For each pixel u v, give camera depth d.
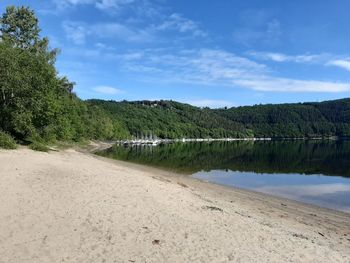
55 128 47.16
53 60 46.72
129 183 20.27
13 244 10.23
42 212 13.14
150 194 17.69
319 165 49.66
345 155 68.56
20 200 14.34
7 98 38.16
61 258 9.59
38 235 11.02
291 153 75.62
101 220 12.80
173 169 42.69
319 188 30.92
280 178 36.66
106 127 109.81
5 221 11.92
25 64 40.03
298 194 28.03
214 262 10.10
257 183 33.12
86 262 9.45
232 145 124.81
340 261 11.37
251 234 13.04
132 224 12.68
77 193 16.36
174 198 17.75
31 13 51.12
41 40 50.50
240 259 10.47
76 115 76.75
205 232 12.59
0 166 21.41
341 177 37.62
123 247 10.62
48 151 38.62
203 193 23.44
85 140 87.00
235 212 17.11
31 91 39.22
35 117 41.88
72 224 12.19
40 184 17.44
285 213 19.92
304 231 15.56
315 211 21.73
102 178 20.95
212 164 50.84
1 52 36.97
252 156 67.19
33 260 9.35
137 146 111.06
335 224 18.56
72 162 29.36
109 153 66.69
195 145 124.56
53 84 44.12
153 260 9.91
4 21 50.25
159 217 13.79
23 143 39.72
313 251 12.00
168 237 11.73
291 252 11.59
